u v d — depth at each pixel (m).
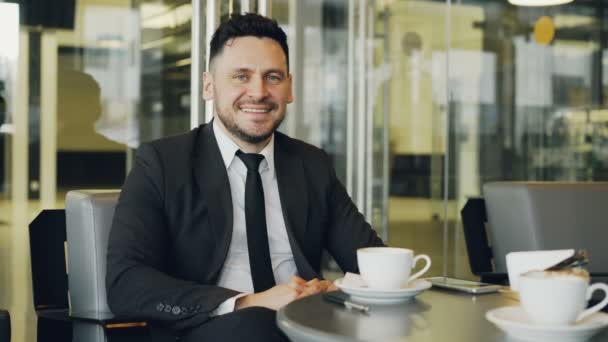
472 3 6.03
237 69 1.95
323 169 2.11
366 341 0.99
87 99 5.09
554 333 0.99
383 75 5.58
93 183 5.18
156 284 1.67
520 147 6.32
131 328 1.70
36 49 4.92
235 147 1.98
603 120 6.48
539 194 2.53
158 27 5.20
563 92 6.46
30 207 5.00
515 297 1.37
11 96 4.89
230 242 1.88
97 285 1.90
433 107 5.84
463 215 2.58
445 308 1.25
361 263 1.34
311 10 5.37
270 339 1.57
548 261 1.31
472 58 6.06
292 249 1.98
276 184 2.04
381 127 5.61
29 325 4.12
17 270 4.83
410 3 5.68
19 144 4.94
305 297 1.36
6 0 4.82
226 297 1.63
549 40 6.40
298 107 5.38
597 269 2.54
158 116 5.29
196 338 1.62
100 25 5.07
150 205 1.84
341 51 5.45
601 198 2.61
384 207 5.60
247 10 3.49
